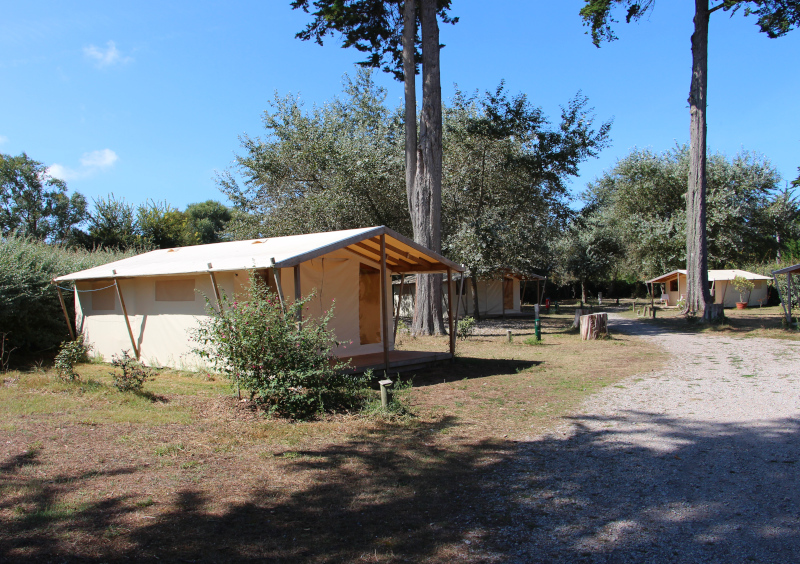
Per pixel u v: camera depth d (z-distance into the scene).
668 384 8.39
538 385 8.61
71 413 6.41
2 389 7.79
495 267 22.70
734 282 28.89
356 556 3.06
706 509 3.70
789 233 35.34
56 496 3.86
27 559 2.89
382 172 19.70
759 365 10.07
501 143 20.91
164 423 6.03
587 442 5.41
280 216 21.41
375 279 11.46
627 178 35.72
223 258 9.11
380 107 25.47
